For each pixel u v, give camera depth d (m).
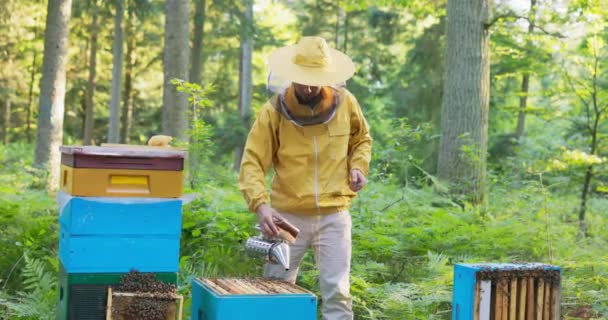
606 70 11.11
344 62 4.47
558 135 18.38
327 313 4.57
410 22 25.36
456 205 9.09
